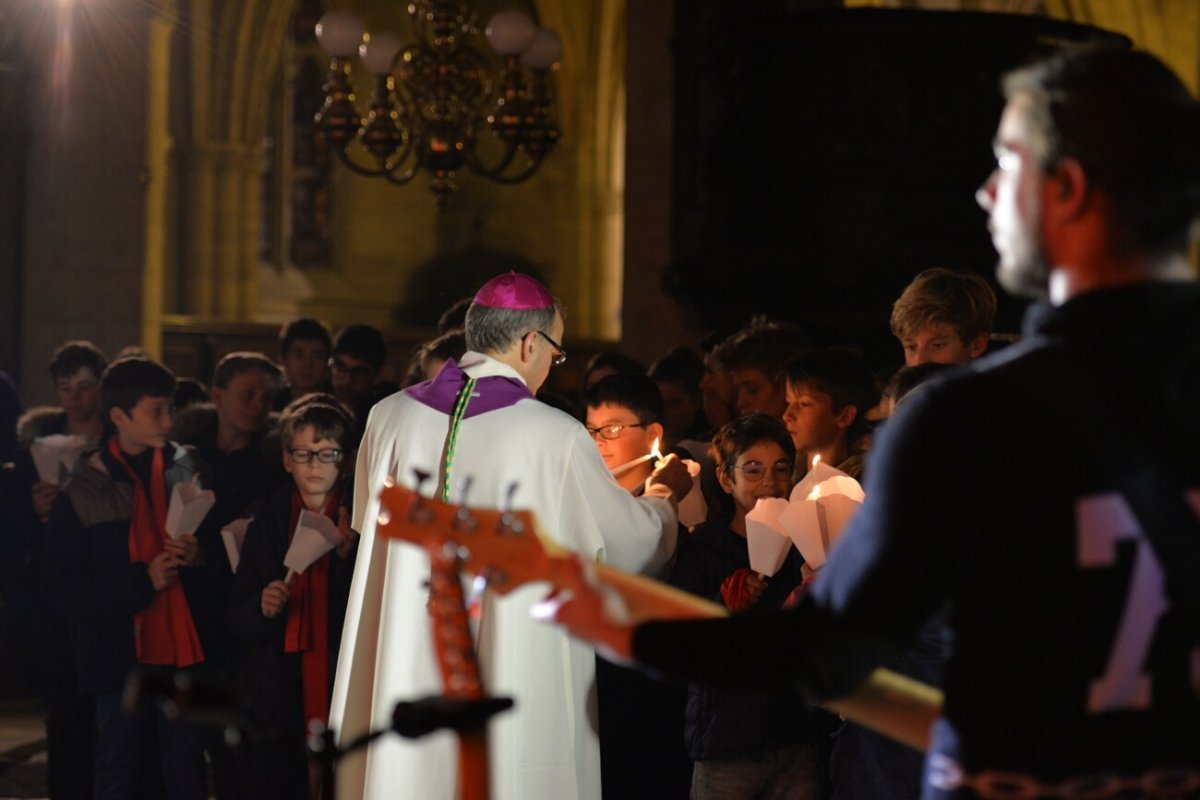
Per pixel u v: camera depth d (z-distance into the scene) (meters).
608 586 2.12
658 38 11.84
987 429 2.03
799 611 2.09
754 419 4.91
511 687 4.46
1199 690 2.00
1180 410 2.02
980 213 10.13
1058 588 1.99
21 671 10.19
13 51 12.78
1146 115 2.05
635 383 5.59
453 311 6.76
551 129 10.38
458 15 10.38
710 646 2.07
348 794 4.59
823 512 3.99
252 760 5.96
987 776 2.00
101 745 6.40
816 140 10.10
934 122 10.03
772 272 10.12
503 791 4.43
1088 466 2.00
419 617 4.52
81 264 12.80
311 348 9.44
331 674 5.96
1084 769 1.98
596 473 4.60
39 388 12.78
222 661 6.69
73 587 6.33
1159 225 2.07
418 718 2.07
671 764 5.24
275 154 26.55
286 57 26.45
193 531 6.11
